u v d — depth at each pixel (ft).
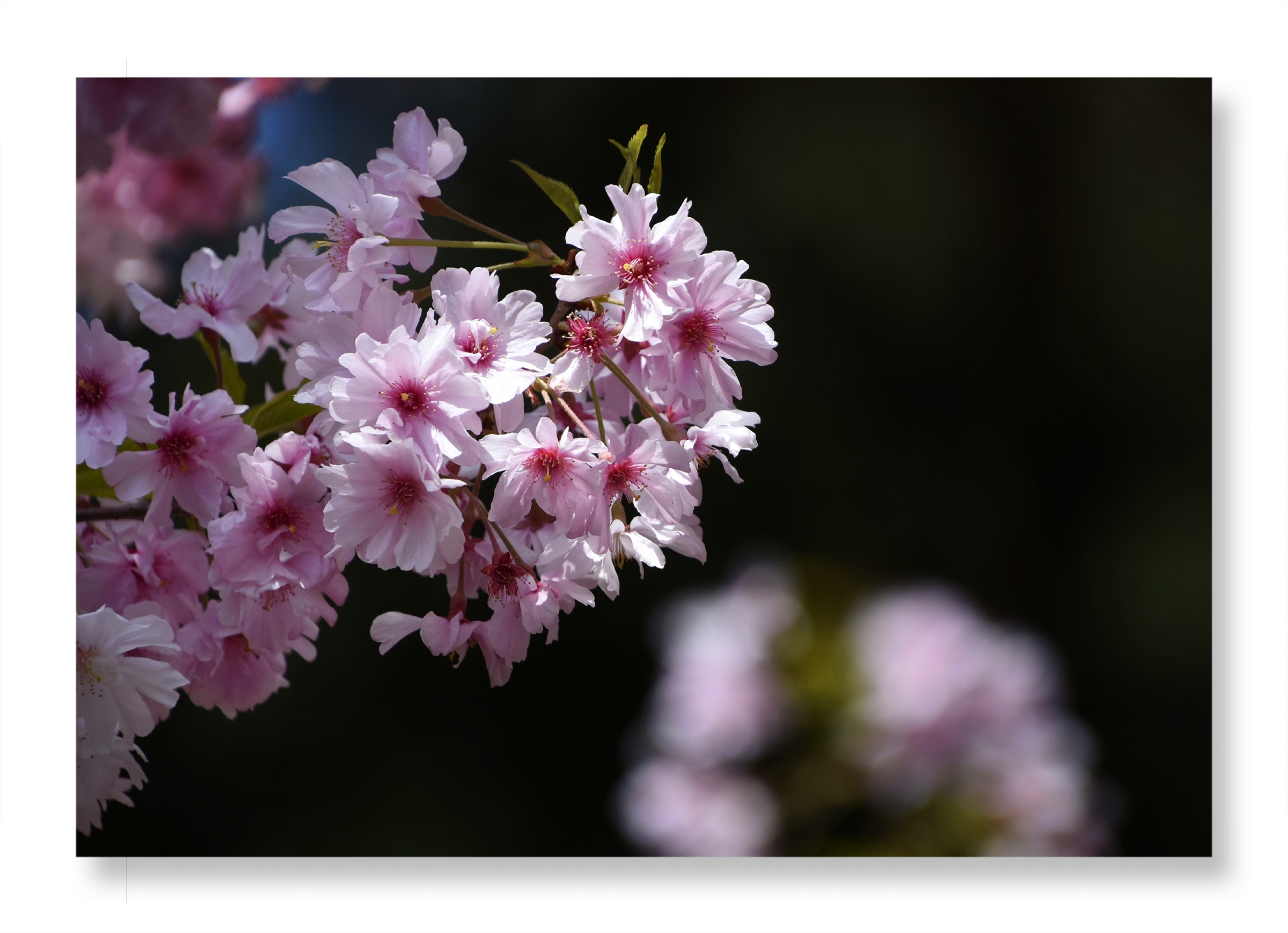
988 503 10.89
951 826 4.71
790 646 4.73
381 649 4.21
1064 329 11.11
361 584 9.68
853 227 10.80
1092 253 11.08
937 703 4.65
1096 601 10.78
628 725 9.99
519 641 4.22
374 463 4.10
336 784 9.48
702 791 4.81
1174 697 10.50
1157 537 10.80
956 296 11.10
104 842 8.66
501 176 9.22
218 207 4.90
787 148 10.53
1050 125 11.02
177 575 4.27
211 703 4.33
